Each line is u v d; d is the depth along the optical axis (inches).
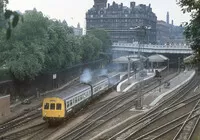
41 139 1038.4
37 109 1600.6
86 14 6210.6
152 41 6491.1
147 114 1418.6
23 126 1250.6
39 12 1910.7
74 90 1472.7
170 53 3885.3
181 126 1203.9
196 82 2650.1
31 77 1833.2
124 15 5974.4
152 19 6446.9
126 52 4212.6
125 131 1143.6
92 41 3260.3
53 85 2309.3
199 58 606.9
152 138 1042.1
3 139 1044.5
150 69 3649.1
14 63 1748.3
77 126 1224.8
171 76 3070.9
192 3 537.6
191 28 589.6
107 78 2071.9
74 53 2591.0
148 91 2128.4
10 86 1797.5
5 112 1438.2
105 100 1827.0
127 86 2383.1
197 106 1616.6
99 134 1106.1
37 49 1796.3
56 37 2124.8
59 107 1259.2
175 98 1888.5
